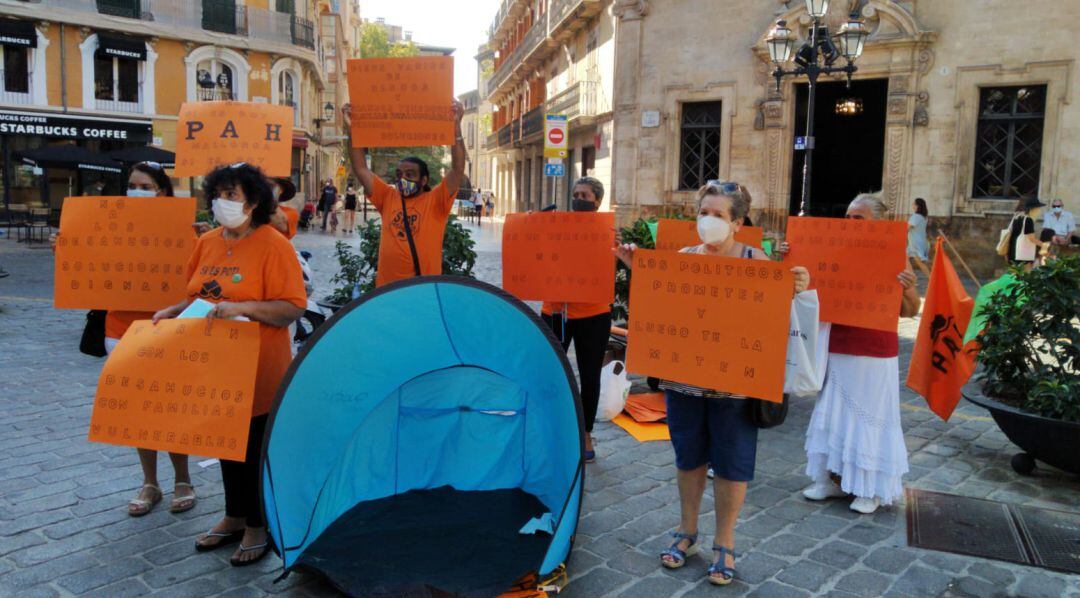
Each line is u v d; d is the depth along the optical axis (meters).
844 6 17.08
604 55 24.38
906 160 16.84
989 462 5.23
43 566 3.59
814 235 4.28
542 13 33.94
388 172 55.44
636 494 4.62
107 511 4.20
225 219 3.50
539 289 4.98
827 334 4.35
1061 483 4.84
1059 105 15.48
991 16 15.90
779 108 18.08
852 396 4.31
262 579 3.55
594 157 26.58
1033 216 13.50
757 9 18.22
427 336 4.02
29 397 6.23
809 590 3.51
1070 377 4.81
